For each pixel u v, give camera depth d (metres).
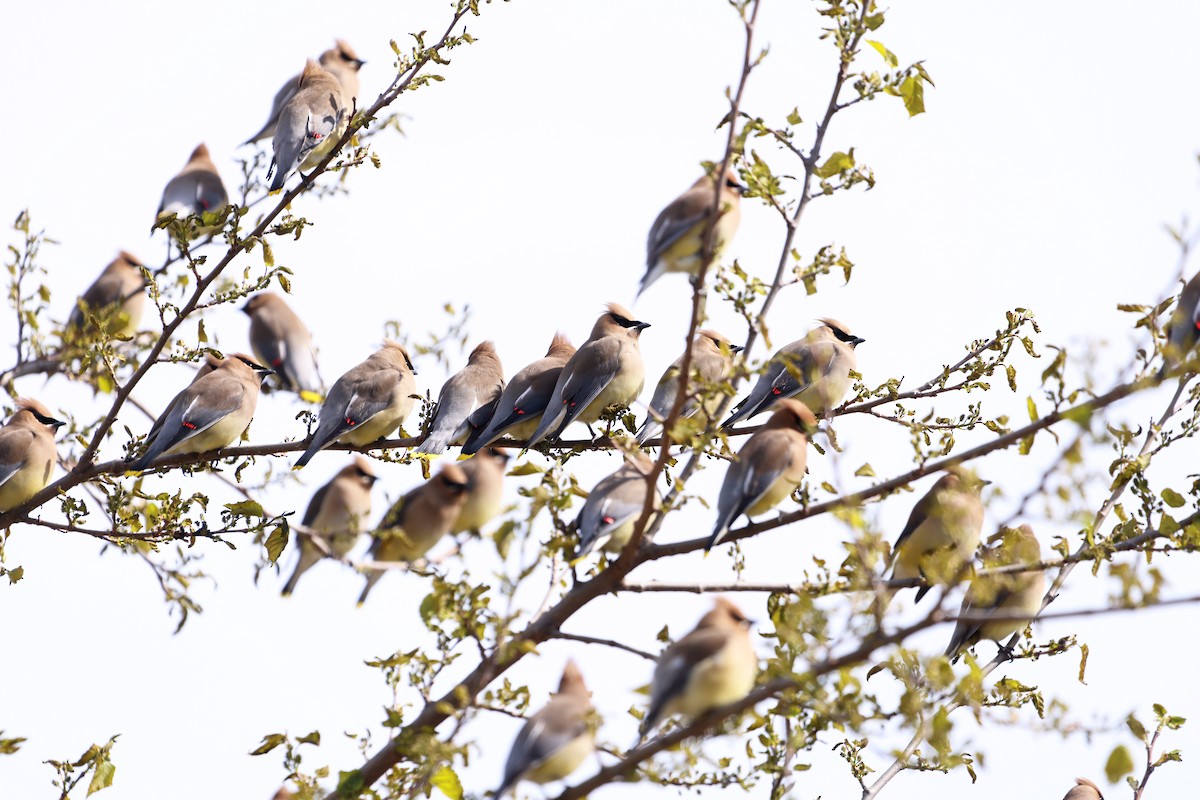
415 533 12.25
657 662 10.06
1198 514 10.52
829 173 11.49
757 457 12.32
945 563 9.30
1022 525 12.73
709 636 9.70
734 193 13.28
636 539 10.98
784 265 11.47
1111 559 10.38
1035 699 11.31
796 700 9.45
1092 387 9.38
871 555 9.02
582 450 15.28
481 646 10.38
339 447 15.77
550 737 9.82
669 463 12.23
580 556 11.46
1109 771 9.42
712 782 10.03
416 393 16.20
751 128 11.58
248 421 15.69
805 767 10.34
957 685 9.15
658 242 13.24
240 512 13.62
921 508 12.85
